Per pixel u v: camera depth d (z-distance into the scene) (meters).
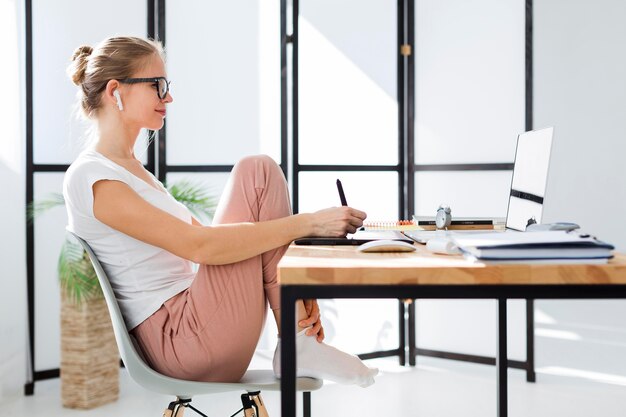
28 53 3.35
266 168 1.67
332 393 3.33
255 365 3.62
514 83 3.58
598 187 6.25
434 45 3.81
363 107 3.82
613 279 1.10
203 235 1.54
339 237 1.63
